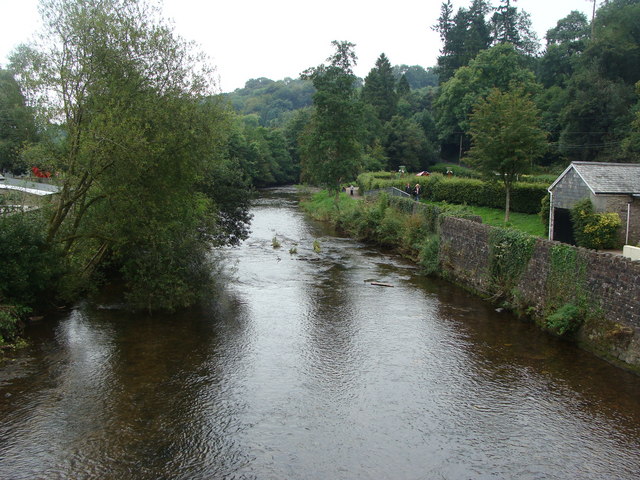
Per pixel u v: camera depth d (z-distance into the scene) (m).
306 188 76.38
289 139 105.25
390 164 83.75
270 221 46.97
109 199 18.33
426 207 30.64
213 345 16.22
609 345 14.74
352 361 14.98
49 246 18.78
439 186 45.59
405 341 16.61
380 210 37.09
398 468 9.77
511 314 19.61
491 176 32.47
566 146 57.34
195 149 19.17
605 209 23.41
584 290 15.97
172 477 9.39
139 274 19.80
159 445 10.44
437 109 90.56
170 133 17.61
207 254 23.31
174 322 18.59
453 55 93.50
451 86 79.81
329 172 51.44
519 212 36.34
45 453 10.06
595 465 9.90
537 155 31.95
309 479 9.39
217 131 20.23
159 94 18.56
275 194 76.62
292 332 17.50
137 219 18.61
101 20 17.38
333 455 10.17
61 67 17.47
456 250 24.64
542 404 12.34
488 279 21.58
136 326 18.08
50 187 28.42
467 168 80.94
